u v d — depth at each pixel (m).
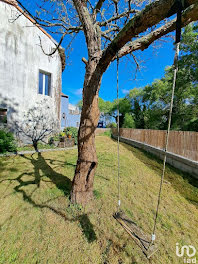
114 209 2.19
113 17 2.70
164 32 1.45
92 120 2.07
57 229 1.71
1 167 3.68
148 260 1.42
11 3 5.36
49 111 7.14
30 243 1.51
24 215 1.91
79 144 2.12
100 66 1.79
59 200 2.25
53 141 6.93
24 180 2.95
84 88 2.03
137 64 3.37
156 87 11.67
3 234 1.60
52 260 1.36
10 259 1.34
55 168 3.77
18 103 5.88
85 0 2.02
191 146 4.52
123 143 10.34
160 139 6.47
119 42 1.33
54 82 7.39
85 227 1.77
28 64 6.12
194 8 0.82
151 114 12.12
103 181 3.17
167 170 4.75
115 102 18.77
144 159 6.01
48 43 6.87
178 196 2.97
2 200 2.22
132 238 1.65
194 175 4.23
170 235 1.82
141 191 2.98
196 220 2.20
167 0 0.83
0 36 5.30
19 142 5.95
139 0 2.71
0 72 5.36
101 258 1.42
